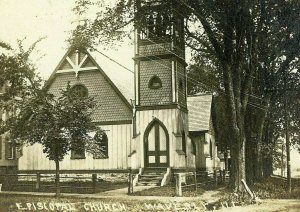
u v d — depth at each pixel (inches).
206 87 1903.3
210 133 1560.0
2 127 843.4
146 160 1218.6
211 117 1594.5
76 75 1323.8
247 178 1210.6
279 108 1481.3
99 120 1299.2
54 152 839.1
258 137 1315.2
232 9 932.0
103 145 1291.8
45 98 831.7
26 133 812.6
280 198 987.3
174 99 1216.8
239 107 995.3
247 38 1040.8
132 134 1262.3
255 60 1066.1
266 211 711.1
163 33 1240.2
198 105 1555.1
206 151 1457.9
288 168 1155.9
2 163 1406.3
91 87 1316.4
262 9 989.2
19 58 986.7
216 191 1039.6
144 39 1259.2
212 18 978.1
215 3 922.1
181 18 993.5
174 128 1204.5
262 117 1307.8
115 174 1262.3
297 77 1316.4
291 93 1364.4
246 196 904.9
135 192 948.6
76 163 1300.4
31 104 818.2
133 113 1247.5
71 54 1333.7
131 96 1349.7
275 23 1020.5
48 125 802.2
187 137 1298.0
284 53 1163.3
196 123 1491.1
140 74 1256.2
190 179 1284.4
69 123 816.9
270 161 1713.8
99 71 1309.1
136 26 1019.9
